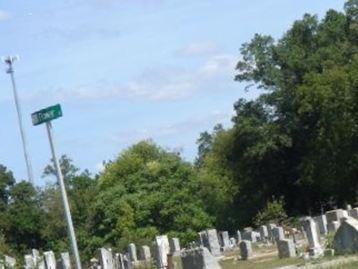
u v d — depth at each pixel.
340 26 89.88
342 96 76.75
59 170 13.06
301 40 90.12
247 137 87.75
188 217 79.31
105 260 55.00
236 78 88.69
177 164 84.12
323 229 50.81
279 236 48.47
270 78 87.06
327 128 78.12
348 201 79.19
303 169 81.69
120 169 85.12
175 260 43.56
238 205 91.00
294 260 34.25
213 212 91.69
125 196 79.88
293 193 88.25
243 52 88.69
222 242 65.50
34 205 96.00
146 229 76.50
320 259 29.84
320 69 86.75
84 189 93.81
